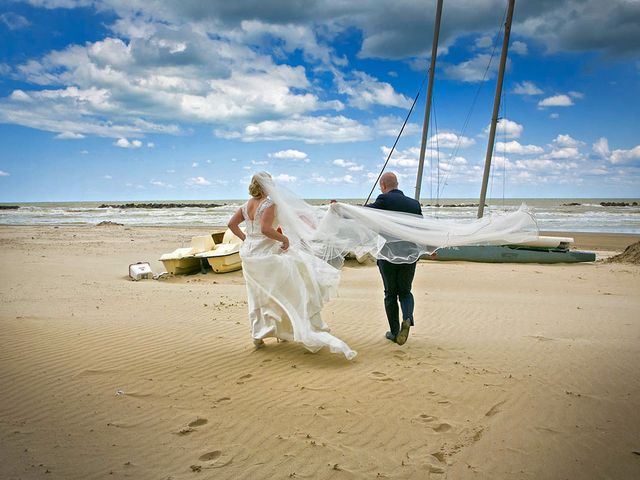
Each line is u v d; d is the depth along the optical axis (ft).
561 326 25.73
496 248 56.08
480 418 14.28
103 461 12.03
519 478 11.28
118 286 39.96
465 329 25.07
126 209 270.87
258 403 15.38
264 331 20.26
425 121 63.67
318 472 11.57
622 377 17.51
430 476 11.39
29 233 100.63
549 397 15.69
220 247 49.98
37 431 13.55
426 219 22.44
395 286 22.06
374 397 15.79
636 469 11.51
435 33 62.64
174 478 11.34
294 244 20.65
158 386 16.79
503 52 63.10
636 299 34.42
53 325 24.86
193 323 26.03
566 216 180.65
